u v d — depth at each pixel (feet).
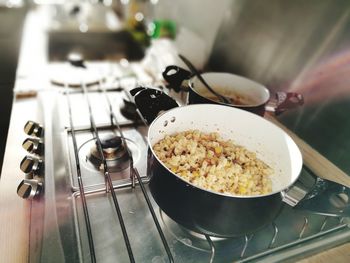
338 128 2.32
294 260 1.70
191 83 2.52
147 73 3.73
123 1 6.31
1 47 5.73
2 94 5.51
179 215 1.55
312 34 2.46
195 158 1.96
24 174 2.05
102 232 1.71
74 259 1.49
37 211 1.75
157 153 1.93
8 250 1.57
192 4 4.11
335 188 1.92
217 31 3.70
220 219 1.48
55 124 2.48
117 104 2.92
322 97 2.43
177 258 1.62
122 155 2.24
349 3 2.13
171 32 4.50
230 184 1.83
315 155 2.47
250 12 3.11
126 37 5.85
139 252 1.63
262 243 1.75
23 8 6.02
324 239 1.78
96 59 5.88
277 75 2.88
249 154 2.18
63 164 2.08
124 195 1.97
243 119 2.15
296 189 1.88
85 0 6.78
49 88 3.04
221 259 1.62
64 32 5.48
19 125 2.49
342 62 2.22
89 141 2.37
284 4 2.68
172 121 2.08
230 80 2.84
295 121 2.72
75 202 1.85
